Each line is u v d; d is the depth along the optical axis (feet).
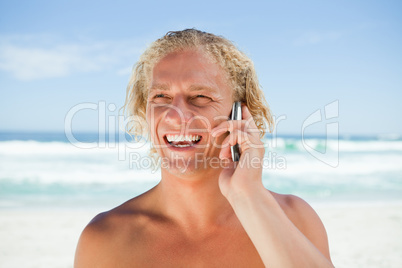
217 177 4.49
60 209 34.68
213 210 4.44
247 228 3.94
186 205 4.42
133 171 54.19
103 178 54.08
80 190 46.42
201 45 4.54
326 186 51.80
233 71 4.88
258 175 4.22
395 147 112.57
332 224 29.19
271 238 3.76
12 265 20.27
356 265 20.56
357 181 56.29
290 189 49.47
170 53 4.51
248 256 4.28
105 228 4.52
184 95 4.39
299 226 4.65
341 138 184.85
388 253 22.45
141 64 5.50
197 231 4.40
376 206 36.76
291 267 3.63
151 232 4.43
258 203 3.97
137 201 4.89
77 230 27.07
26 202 38.45
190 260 4.24
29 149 85.61
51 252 22.43
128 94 6.11
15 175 58.29
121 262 4.26
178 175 4.28
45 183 51.80
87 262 4.35
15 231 26.66
